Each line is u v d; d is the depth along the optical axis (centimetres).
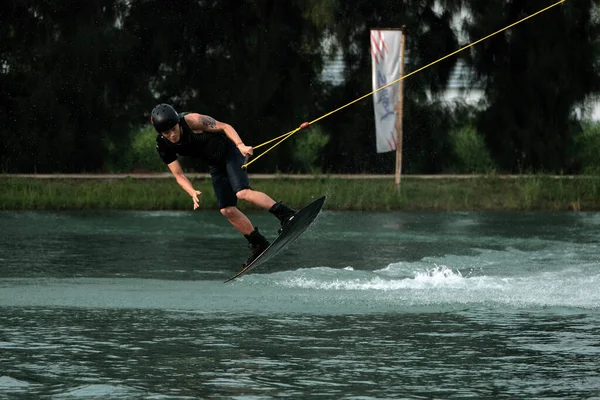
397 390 2211
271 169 9412
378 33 7400
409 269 4153
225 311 3212
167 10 9294
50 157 9144
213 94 9375
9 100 9219
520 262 4366
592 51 9431
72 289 3638
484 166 9600
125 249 4891
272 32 9306
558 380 2309
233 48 9350
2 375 2330
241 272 3388
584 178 8094
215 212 6831
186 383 2261
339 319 3078
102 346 2659
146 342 2714
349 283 3778
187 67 9362
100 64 9144
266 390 2202
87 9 9269
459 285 3722
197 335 2814
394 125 7469
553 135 9506
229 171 3400
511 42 9488
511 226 5997
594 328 2938
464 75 9606
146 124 9375
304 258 4544
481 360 2512
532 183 7669
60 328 2916
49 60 9219
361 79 9419
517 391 2208
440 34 9431
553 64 9412
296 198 7156
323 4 8950
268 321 3039
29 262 4381
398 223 6134
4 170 9131
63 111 9144
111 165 9381
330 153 9456
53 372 2362
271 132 9400
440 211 7000
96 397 2144
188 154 3438
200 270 4162
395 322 3028
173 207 7038
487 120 9512
